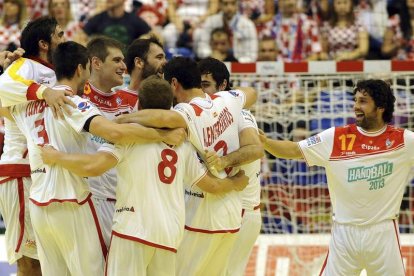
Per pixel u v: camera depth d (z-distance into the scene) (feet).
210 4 88.43
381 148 50.06
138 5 90.79
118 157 43.45
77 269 44.62
